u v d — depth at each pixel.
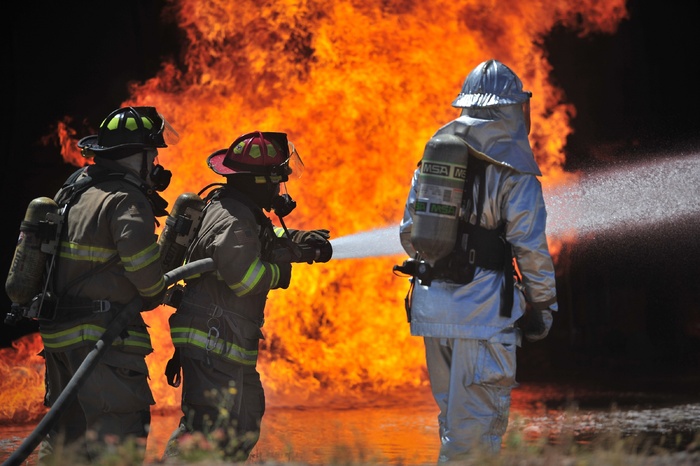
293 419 22.25
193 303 13.34
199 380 13.18
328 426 20.66
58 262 12.37
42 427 10.55
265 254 13.72
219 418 12.03
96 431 11.98
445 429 12.02
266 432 19.33
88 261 12.25
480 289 11.91
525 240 11.80
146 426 12.34
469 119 12.19
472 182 12.01
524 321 12.36
